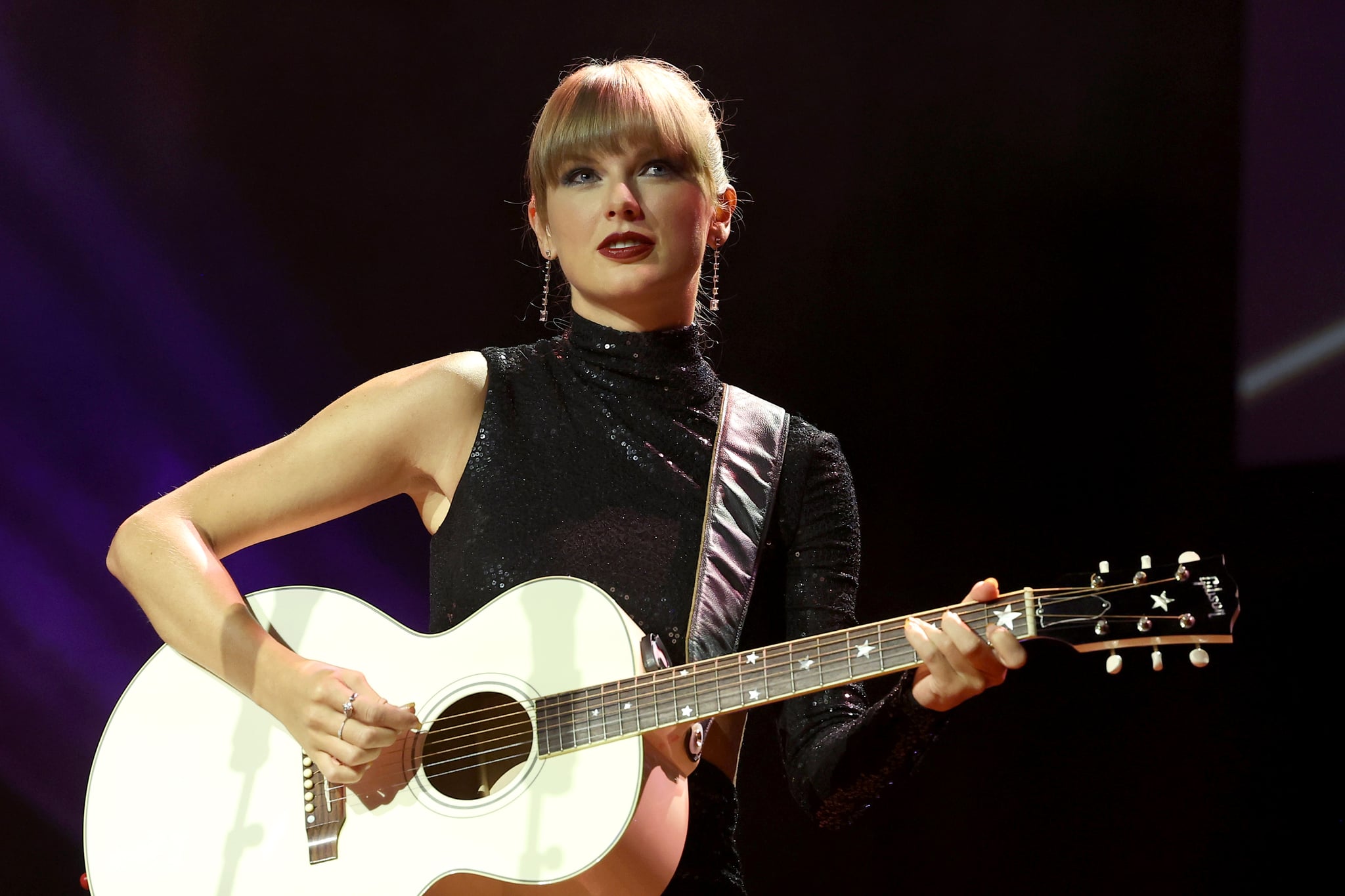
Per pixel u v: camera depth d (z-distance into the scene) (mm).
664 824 5832
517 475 6527
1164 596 5211
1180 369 12984
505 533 6418
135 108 14586
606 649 6023
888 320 13953
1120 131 13258
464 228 14750
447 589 6508
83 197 14547
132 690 6566
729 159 13781
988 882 12742
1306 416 12422
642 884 5785
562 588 6164
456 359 6820
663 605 6246
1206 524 12641
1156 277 13117
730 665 5781
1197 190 12984
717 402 6961
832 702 6617
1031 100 13570
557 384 6781
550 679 6059
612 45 14430
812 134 14156
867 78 14008
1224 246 12875
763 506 6613
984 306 13703
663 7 14367
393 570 14172
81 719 13914
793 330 14117
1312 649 12109
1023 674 13156
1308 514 12289
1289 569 12266
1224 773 12227
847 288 14070
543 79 14617
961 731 13164
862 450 13836
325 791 6184
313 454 6480
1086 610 5266
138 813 6309
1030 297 13570
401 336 14719
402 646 6379
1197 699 12445
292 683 6035
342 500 6578
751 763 13484
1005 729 13055
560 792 5832
